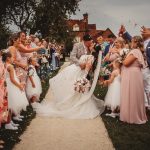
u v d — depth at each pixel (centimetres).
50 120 497
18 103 441
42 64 956
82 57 560
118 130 438
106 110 562
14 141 385
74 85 553
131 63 483
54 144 385
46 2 2139
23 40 539
